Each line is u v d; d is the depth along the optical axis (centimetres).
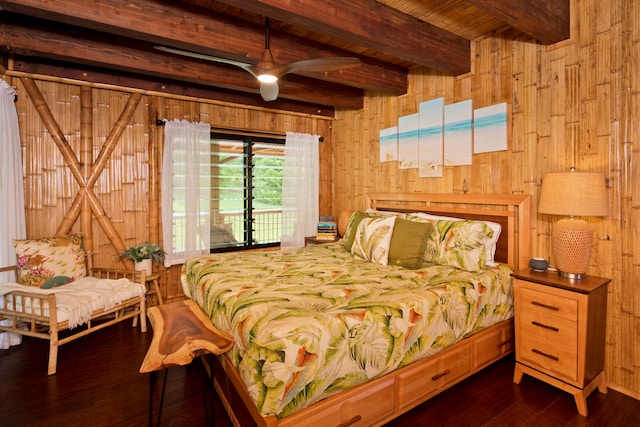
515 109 280
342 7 227
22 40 253
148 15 225
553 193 225
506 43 285
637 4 214
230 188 450
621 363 226
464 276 243
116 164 373
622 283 224
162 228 398
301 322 161
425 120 358
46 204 339
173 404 218
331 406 163
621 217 224
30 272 296
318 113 491
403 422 197
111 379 246
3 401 218
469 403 215
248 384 156
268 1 195
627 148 220
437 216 339
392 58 351
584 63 239
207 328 190
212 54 264
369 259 293
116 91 370
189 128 402
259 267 271
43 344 303
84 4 204
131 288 316
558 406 212
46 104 335
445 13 264
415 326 192
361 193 457
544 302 221
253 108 442
